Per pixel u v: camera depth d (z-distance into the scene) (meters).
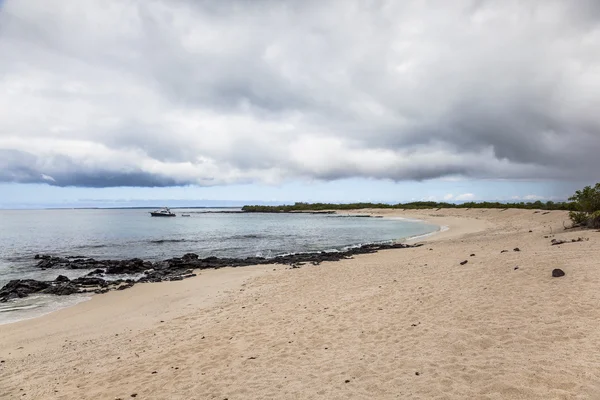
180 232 53.16
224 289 14.91
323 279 14.93
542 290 8.65
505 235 26.25
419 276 12.78
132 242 39.03
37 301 14.43
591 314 6.82
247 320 9.95
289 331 8.64
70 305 13.80
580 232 19.33
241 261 23.95
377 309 9.48
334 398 5.23
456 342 6.62
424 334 7.30
